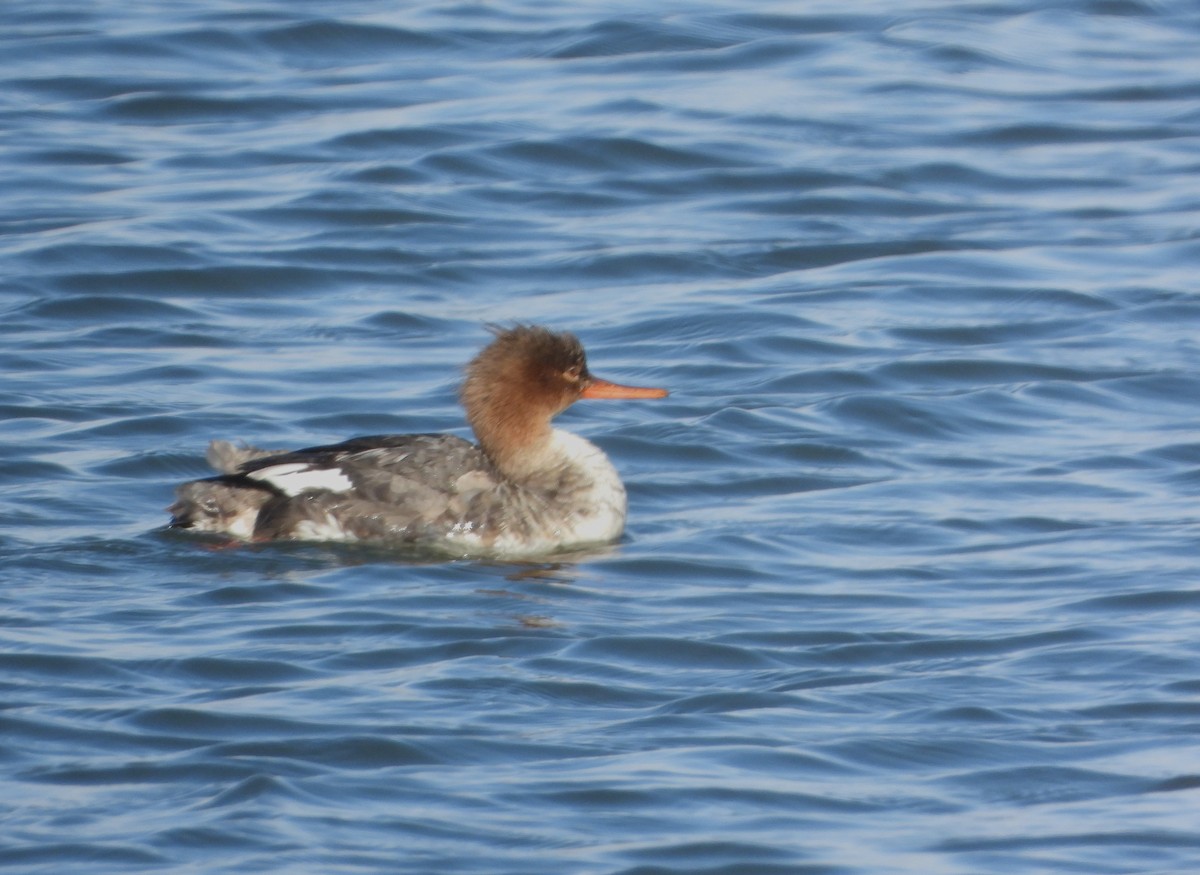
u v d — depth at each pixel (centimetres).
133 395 1769
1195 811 983
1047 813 983
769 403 1784
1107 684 1152
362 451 1469
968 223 2286
